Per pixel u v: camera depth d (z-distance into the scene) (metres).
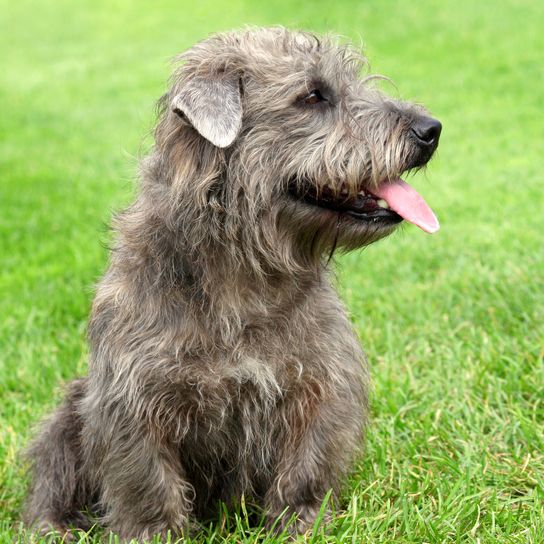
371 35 27.66
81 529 6.79
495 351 8.12
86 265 11.82
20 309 10.49
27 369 8.82
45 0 44.94
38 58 32.69
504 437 6.98
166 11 38.56
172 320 5.68
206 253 5.70
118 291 5.83
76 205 15.17
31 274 11.76
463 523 5.84
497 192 13.63
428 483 6.31
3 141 20.97
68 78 28.75
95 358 6.05
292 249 5.89
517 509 5.95
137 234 5.84
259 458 6.15
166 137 5.79
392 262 10.98
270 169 5.71
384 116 5.80
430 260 10.94
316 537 5.68
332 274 6.55
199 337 5.68
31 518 6.70
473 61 23.80
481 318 8.98
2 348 9.55
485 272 10.07
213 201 5.68
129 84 27.09
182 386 5.73
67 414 6.80
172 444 5.96
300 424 6.05
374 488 6.41
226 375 5.74
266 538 5.71
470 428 7.06
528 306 9.05
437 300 9.54
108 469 5.99
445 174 14.92
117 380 5.79
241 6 35.81
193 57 5.95
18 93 26.91
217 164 5.69
